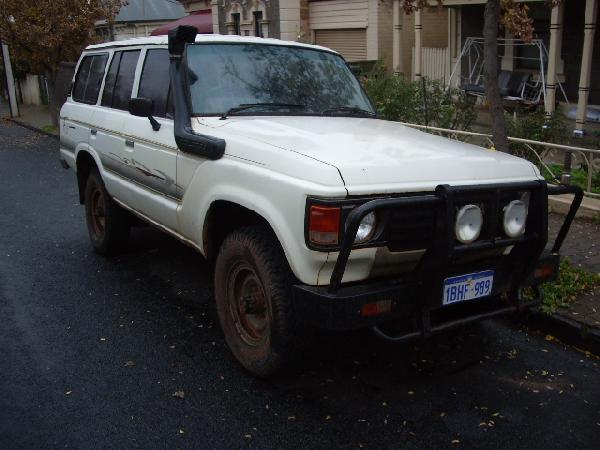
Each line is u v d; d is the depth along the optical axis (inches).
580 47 504.1
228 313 171.2
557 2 257.8
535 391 161.5
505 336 193.6
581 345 185.0
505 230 148.9
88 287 234.2
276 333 150.9
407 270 149.9
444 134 402.6
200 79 188.7
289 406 154.0
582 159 334.6
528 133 352.8
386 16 606.5
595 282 213.8
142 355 180.7
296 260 139.3
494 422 147.9
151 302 219.9
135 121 211.5
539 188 152.2
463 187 138.9
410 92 434.6
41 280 241.9
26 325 201.3
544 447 138.5
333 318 134.3
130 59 231.5
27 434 142.4
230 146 162.9
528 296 199.0
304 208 135.3
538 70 543.8
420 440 140.7
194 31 185.8
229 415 150.2
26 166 525.0
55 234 308.2
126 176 223.3
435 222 138.7
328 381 165.6
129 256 269.6
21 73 1127.0
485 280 153.8
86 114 257.1
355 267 139.9
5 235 307.4
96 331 196.9
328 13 668.7
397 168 142.2
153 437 141.6
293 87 200.1
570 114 484.7
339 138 160.6
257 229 157.0
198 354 181.3
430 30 638.5
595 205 286.0
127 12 1150.3
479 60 584.4
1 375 169.3
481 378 167.9
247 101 189.3
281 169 144.3
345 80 216.2
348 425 146.3
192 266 256.7
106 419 148.6
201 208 171.6
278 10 688.4
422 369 172.6
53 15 714.8
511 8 244.8
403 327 152.3
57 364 175.5
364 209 127.6
